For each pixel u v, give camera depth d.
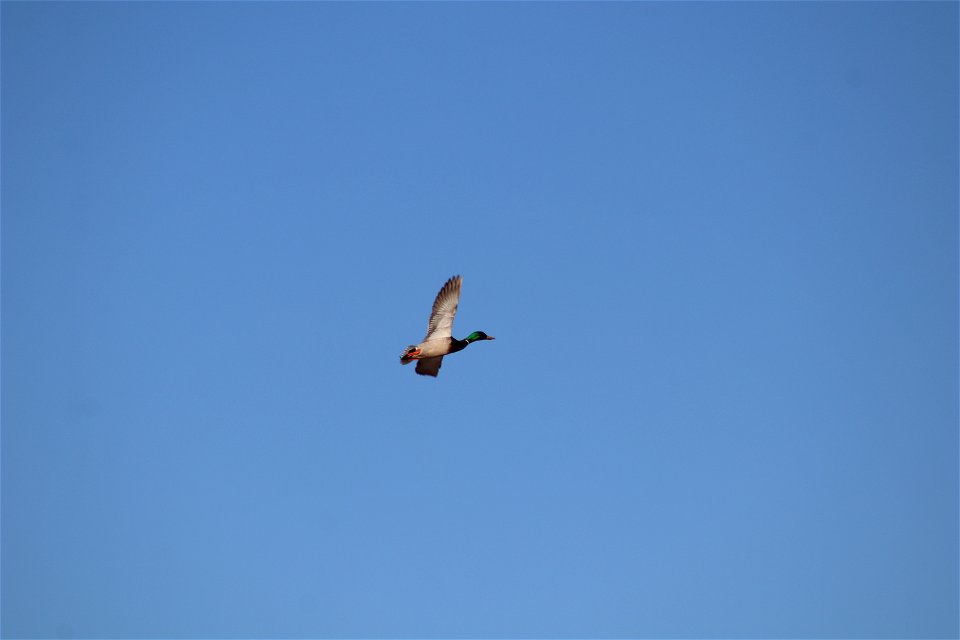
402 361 22.98
